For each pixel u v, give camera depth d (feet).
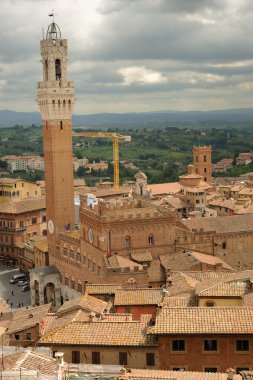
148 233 523.70
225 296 298.15
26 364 192.13
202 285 323.16
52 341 264.72
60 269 626.64
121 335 264.93
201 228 559.79
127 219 513.45
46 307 380.58
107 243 508.53
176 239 537.65
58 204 640.17
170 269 468.75
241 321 251.60
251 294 294.05
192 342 250.16
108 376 222.48
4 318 515.50
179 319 255.70
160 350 251.80
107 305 331.77
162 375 209.46
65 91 638.12
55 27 640.99
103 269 499.10
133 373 213.46
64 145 643.04
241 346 248.73
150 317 290.76
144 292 340.39
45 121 645.10
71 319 294.05
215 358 249.55
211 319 254.06
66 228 645.10
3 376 182.09
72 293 599.57
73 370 231.71
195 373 214.07
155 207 549.13
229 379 198.39
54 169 639.35
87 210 545.03
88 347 262.26
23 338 332.80
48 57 631.56
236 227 576.20
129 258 515.09
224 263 499.10
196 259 471.21
